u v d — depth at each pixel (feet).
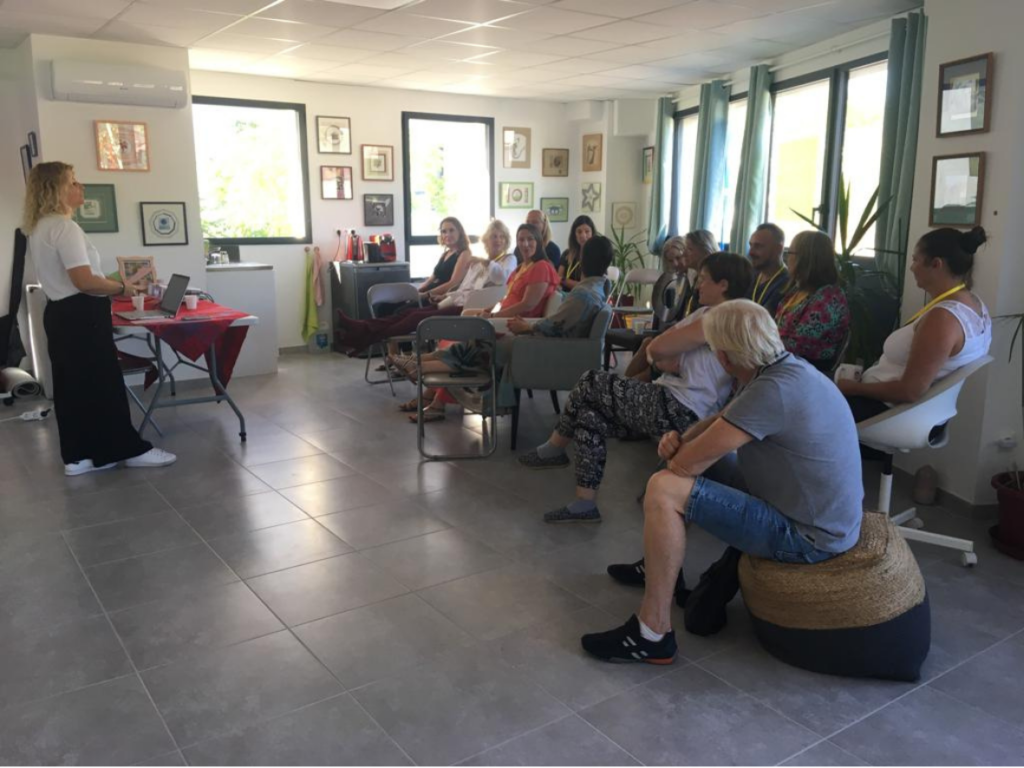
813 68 17.99
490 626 8.09
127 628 8.04
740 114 21.54
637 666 7.39
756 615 7.52
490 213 26.04
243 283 19.85
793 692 7.00
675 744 6.31
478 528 10.56
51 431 15.08
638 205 26.61
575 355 13.15
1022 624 8.13
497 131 25.61
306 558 9.65
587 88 23.47
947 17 11.05
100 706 6.77
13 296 18.13
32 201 11.70
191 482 12.31
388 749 6.23
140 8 14.46
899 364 9.51
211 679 7.16
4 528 10.53
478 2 14.06
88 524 10.67
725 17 15.19
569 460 13.25
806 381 6.77
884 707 6.78
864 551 7.09
